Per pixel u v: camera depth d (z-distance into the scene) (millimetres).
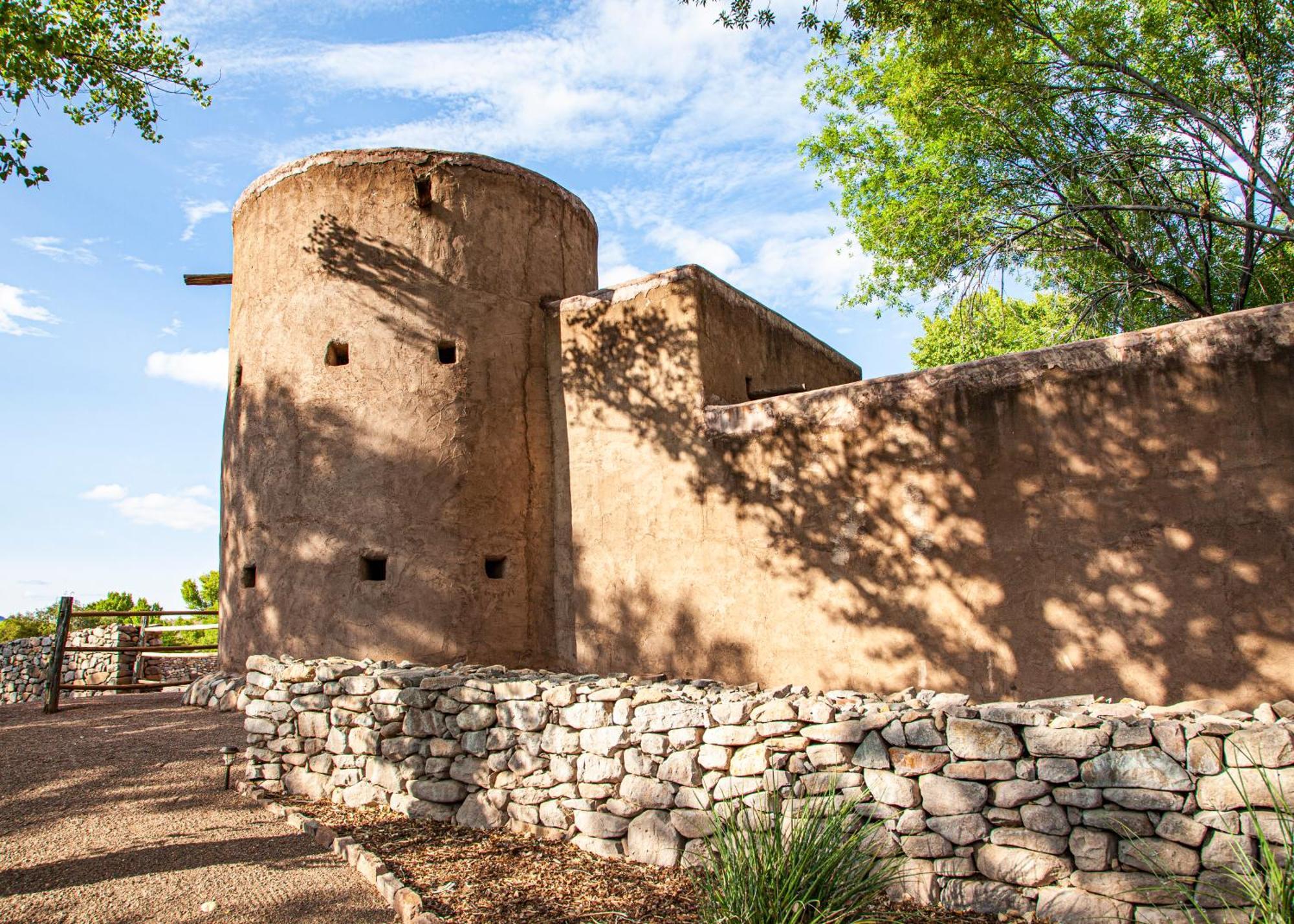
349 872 5254
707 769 5156
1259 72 12336
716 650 8711
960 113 14094
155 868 5219
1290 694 5969
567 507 10375
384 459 10031
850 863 4293
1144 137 13805
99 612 11539
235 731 8914
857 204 17656
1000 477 7297
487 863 5281
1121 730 4262
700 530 9031
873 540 7875
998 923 4262
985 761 4500
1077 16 12547
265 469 10414
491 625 9898
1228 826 3939
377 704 6613
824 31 9969
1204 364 6543
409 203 10703
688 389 9406
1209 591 6336
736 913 3988
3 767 7492
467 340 10516
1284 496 6145
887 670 7641
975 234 14367
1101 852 4176
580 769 5633
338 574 9828
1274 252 14305
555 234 11656
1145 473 6676
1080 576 6840
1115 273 15328
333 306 10469
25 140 7758
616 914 4535
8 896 4727
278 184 11039
